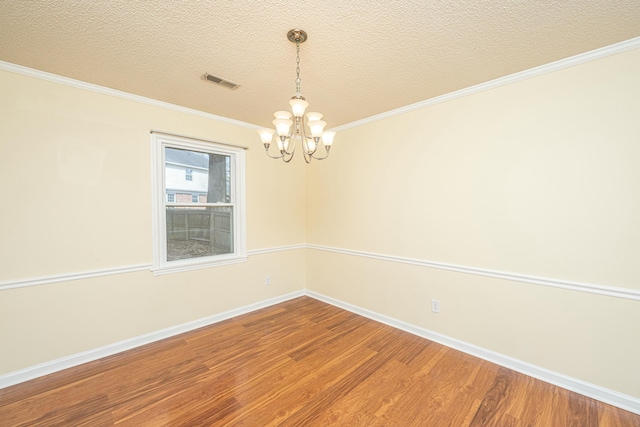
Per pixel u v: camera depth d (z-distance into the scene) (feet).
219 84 7.48
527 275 6.91
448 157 8.20
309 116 5.55
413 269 9.12
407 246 9.27
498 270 7.37
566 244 6.39
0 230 6.47
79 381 6.68
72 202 7.36
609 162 5.86
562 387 6.43
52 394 6.22
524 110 6.87
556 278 6.52
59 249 7.18
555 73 6.43
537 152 6.72
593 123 6.01
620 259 5.79
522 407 5.84
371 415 5.65
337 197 11.55
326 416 5.62
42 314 6.95
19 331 6.66
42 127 6.92
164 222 9.02
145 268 8.54
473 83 7.45
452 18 4.90
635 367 5.65
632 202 5.65
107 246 7.90
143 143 8.49
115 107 7.96
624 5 4.56
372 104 8.91
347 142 11.04
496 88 7.28
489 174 7.46
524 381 6.68
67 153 7.26
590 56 5.96
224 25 5.07
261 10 4.66
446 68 6.66
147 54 6.06
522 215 6.97
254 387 6.49
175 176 9.34
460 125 7.95
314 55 6.08
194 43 5.64
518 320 7.07
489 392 6.30
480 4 4.55
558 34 5.37
